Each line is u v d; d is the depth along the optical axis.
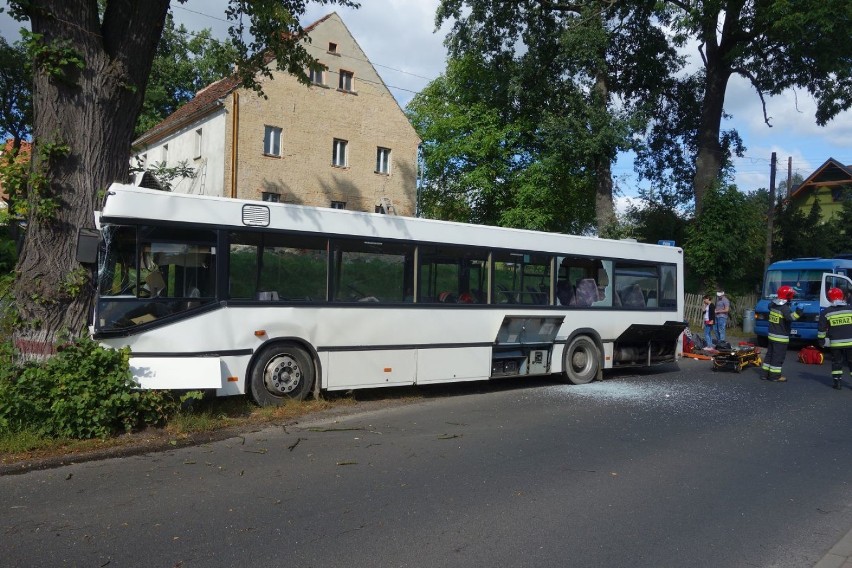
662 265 14.69
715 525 5.43
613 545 4.92
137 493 5.79
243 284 8.88
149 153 32.97
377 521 5.24
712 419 9.63
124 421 7.62
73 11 8.07
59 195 8.05
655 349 14.48
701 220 27.36
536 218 30.61
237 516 5.27
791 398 11.61
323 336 9.53
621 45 29.42
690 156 31.92
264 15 9.89
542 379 13.58
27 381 7.14
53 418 7.19
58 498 5.62
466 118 32.44
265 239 9.07
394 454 7.26
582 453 7.53
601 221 27.64
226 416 8.61
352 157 30.67
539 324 12.16
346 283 9.82
